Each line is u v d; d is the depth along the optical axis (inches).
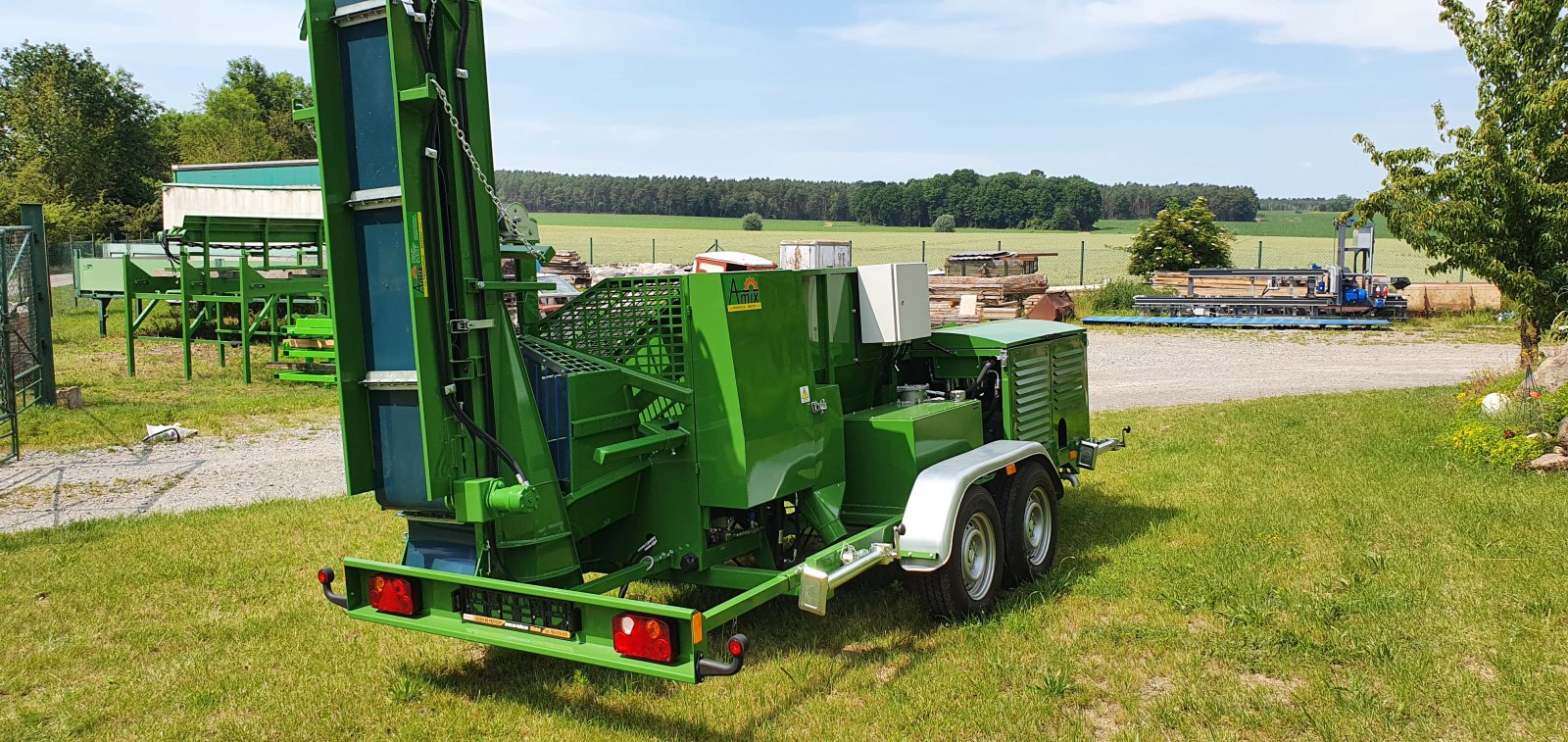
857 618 217.9
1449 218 439.5
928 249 2226.9
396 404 164.4
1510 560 242.1
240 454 424.8
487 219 168.2
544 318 202.4
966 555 216.4
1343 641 195.8
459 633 167.5
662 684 185.3
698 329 187.3
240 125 2225.6
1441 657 187.6
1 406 421.4
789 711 173.9
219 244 688.4
